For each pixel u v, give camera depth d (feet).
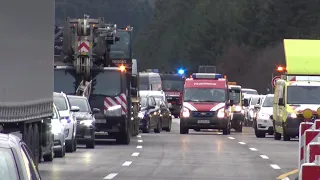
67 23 307.17
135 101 364.58
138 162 217.15
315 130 167.53
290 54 345.10
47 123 204.74
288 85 337.72
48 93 189.88
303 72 341.82
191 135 384.68
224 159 230.07
